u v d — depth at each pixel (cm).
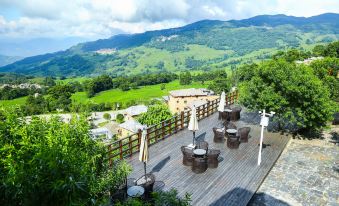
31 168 332
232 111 1577
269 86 1286
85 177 366
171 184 891
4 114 461
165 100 8612
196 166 959
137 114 7075
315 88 1218
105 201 412
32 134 457
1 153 379
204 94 7512
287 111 1255
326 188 933
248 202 810
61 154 367
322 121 1295
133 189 746
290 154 1188
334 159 1138
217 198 820
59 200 333
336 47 4884
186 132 1384
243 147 1205
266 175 981
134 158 1070
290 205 848
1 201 334
